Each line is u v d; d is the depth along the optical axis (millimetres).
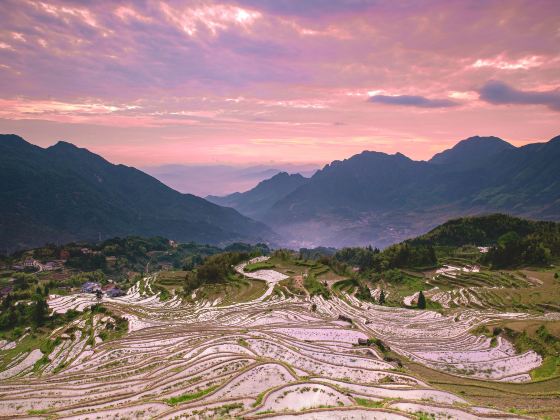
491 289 125375
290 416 31766
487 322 80500
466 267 175875
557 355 56625
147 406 37031
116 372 53344
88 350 78875
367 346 59312
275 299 110000
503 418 32781
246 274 147125
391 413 32156
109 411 36344
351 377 44969
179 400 38031
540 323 70188
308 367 48438
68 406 39281
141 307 121938
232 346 58000
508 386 46781
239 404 35188
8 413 40688
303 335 66438
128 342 72188
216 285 137875
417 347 65250
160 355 59344
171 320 96312
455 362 56750
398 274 173750
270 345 57938
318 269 152375
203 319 90375
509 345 65562
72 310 130750
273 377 42500
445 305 116688
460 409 34219
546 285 121062
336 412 32312
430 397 38219
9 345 107938
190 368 49031
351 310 99375
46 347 95625
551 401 40250
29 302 145750
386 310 103188
